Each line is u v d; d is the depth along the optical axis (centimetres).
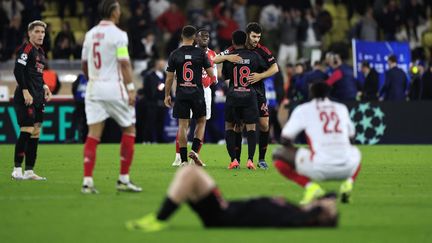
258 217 2919
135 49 10088
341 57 8512
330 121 3559
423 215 3500
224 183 4622
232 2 11156
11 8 10569
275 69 5406
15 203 3788
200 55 5394
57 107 8469
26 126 4772
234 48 5431
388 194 4231
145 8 10612
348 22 11469
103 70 3981
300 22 10738
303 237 2906
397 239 2953
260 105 5484
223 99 8781
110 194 4084
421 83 9094
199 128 5497
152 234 2986
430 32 11081
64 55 9900
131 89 3994
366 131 8481
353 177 3622
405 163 6169
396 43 9062
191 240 2869
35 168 5547
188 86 5397
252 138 5469
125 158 4134
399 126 8519
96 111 3994
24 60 4700
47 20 10925
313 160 3528
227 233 2972
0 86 8550
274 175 5072
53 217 3400
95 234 3020
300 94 8719
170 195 2931
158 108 8675
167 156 6662
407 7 11150
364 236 2989
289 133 3559
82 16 11031
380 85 8956
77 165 5784
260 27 5394
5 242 2889
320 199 3028
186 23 10956
